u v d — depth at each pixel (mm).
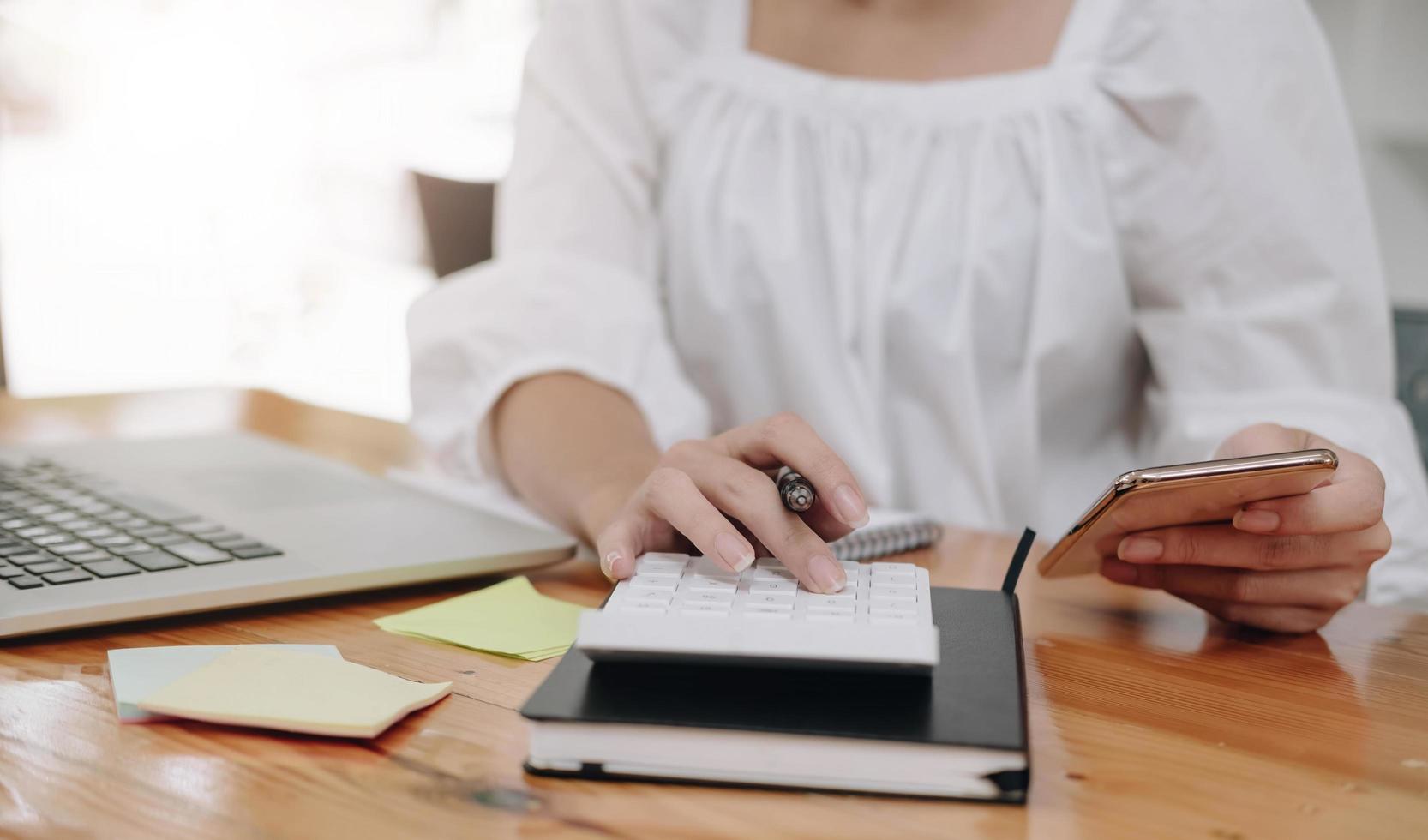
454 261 1625
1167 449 904
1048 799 361
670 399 895
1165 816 350
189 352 2881
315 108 2695
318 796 356
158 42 2740
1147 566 579
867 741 353
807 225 1000
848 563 474
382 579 577
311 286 2760
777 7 1053
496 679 470
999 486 1007
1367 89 1774
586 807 350
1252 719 439
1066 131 949
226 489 727
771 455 506
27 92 2783
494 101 2547
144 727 411
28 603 500
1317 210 875
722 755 362
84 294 2859
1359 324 865
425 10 2580
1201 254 907
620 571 470
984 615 471
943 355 965
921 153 979
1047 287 942
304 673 447
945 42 1001
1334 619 593
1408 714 448
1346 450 568
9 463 787
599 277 941
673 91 1045
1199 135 893
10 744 394
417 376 888
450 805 351
